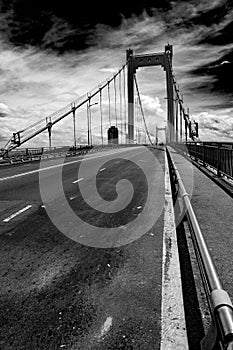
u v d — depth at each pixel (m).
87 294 3.20
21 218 6.34
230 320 1.48
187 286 3.31
